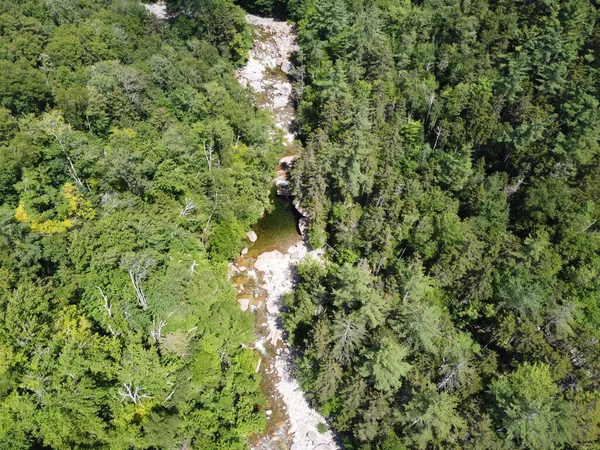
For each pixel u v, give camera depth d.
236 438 49.34
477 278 66.12
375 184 78.88
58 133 59.34
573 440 51.00
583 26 95.25
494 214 74.06
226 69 97.62
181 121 79.81
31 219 51.91
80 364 40.59
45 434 38.25
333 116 85.12
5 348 38.12
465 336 62.56
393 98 91.06
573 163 77.06
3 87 64.06
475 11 102.50
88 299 47.00
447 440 49.41
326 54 105.06
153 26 99.31
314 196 74.62
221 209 67.44
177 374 47.72
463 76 93.19
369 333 57.03
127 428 42.66
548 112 86.44
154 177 62.78
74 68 79.25
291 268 75.94
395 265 71.19
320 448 56.38
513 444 50.47
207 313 54.03
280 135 90.75
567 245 70.19
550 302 63.75
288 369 63.31
